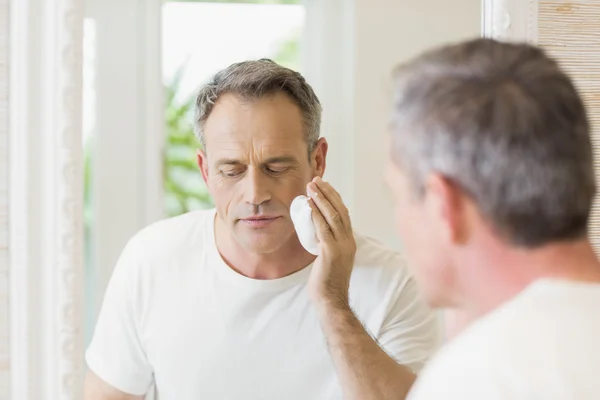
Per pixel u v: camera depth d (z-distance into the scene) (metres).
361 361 1.03
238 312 1.19
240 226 1.13
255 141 1.09
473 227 0.60
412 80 0.62
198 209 1.41
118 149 1.35
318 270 1.09
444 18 1.30
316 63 1.37
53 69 1.13
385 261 1.24
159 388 1.23
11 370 1.17
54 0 1.12
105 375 1.23
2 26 1.13
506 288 0.60
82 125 1.15
